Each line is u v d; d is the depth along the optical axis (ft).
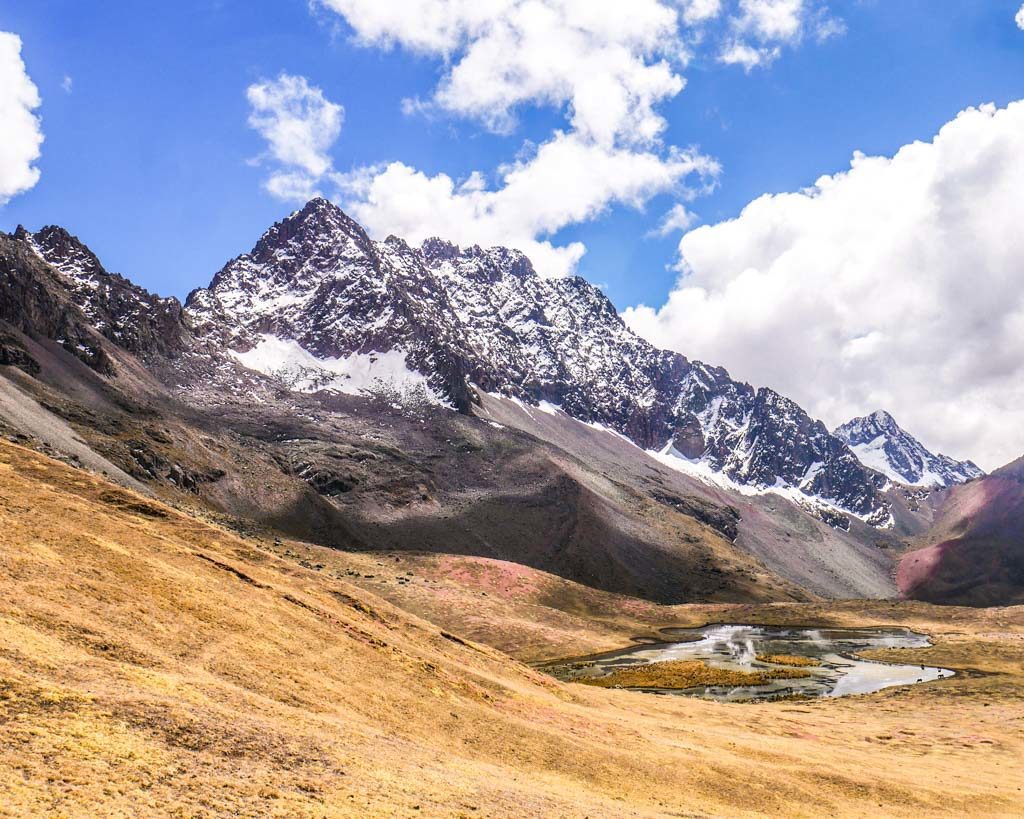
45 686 85.66
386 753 106.73
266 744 92.53
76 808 63.57
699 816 124.47
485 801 96.58
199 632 134.10
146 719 87.04
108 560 148.66
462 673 193.16
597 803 115.44
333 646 160.35
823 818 143.13
